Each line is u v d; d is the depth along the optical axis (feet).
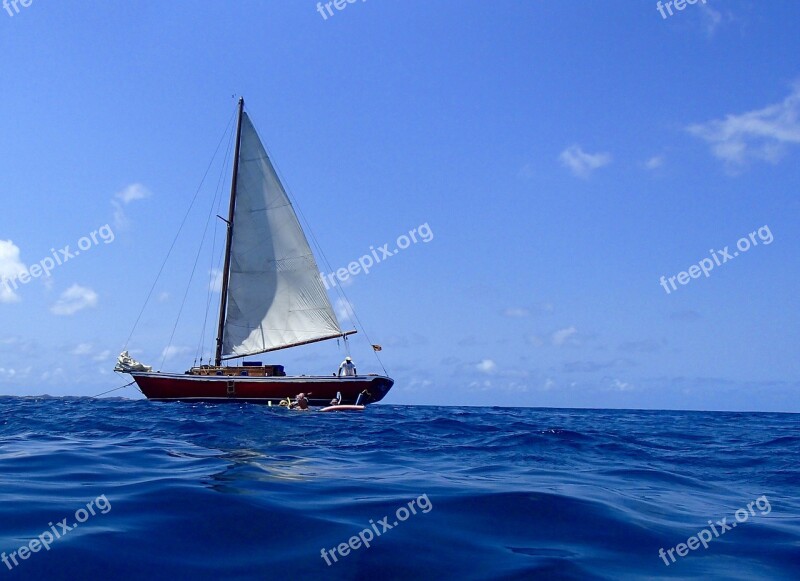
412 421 84.38
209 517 25.07
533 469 43.68
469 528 25.13
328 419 83.41
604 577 20.31
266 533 23.41
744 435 81.46
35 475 33.73
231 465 38.88
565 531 25.49
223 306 128.98
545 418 118.32
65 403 120.06
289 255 126.52
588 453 55.01
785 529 27.71
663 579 20.52
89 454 41.96
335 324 126.93
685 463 50.78
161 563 20.01
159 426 66.28
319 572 19.66
